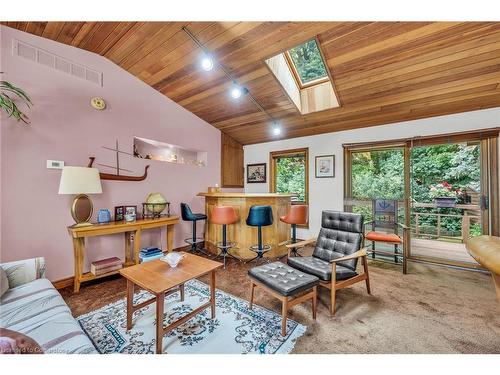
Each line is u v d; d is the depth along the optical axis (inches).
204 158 185.0
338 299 92.0
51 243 102.0
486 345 64.9
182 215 151.6
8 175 91.2
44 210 100.3
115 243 125.0
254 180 220.4
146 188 141.8
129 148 132.9
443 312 82.2
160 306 60.7
